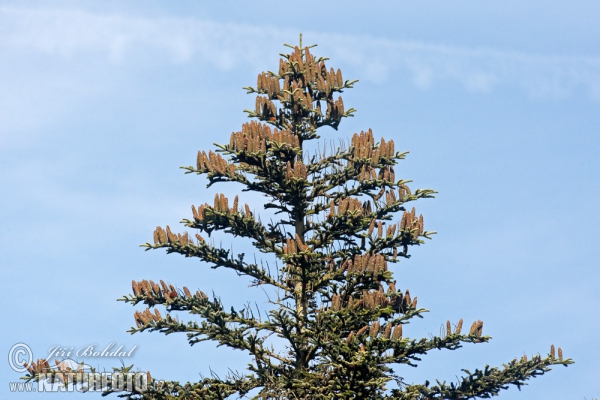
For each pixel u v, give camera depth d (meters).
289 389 34.00
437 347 35.12
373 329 33.16
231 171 36.41
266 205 37.75
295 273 35.19
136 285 36.09
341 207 35.72
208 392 34.94
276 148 35.72
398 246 36.56
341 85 39.25
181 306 36.22
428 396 35.62
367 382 33.09
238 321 35.62
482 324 35.19
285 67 39.59
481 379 35.53
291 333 35.06
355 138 37.38
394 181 36.97
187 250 36.38
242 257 36.84
